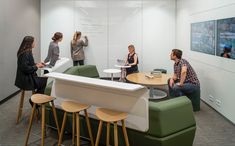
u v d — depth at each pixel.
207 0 4.78
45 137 3.37
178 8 7.16
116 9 7.49
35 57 7.03
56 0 7.43
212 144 3.17
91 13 7.51
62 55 7.62
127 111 2.68
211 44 4.62
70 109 2.67
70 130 3.32
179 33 7.05
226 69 4.01
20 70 3.69
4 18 4.96
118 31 7.58
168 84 4.70
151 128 2.55
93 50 7.65
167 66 7.62
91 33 7.59
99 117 2.46
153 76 5.25
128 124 2.70
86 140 3.28
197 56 5.45
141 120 2.59
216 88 4.45
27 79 3.71
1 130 3.60
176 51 4.56
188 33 6.12
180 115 2.66
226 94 4.04
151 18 7.49
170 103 2.63
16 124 3.84
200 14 5.20
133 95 2.62
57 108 3.36
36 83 3.82
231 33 3.79
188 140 2.78
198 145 3.14
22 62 3.65
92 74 5.21
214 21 4.45
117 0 7.45
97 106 2.91
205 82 5.00
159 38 7.55
